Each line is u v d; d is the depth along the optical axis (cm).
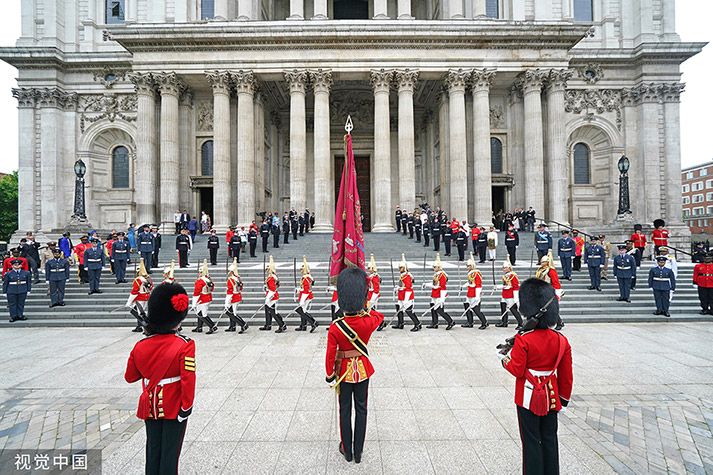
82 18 3738
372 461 500
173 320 383
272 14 4072
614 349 1020
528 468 383
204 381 793
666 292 1397
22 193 3550
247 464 493
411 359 934
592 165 3747
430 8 4050
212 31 3061
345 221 738
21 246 1842
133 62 3123
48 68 3588
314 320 1272
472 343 1087
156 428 378
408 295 1243
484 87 3127
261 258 2234
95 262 1661
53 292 1541
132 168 3722
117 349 1073
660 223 2112
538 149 3120
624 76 3688
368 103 4072
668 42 3503
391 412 642
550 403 376
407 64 3133
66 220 3619
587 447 535
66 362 949
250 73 3122
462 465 490
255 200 3262
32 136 3572
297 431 580
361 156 4097
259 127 3347
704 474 475
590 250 1666
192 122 3456
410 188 3106
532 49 3138
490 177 3117
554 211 3112
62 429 598
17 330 1341
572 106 3653
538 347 382
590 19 3788
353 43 3112
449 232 2238
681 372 838
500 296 1546
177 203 3178
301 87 3134
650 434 572
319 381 792
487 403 677
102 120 3678
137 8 3675
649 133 3600
